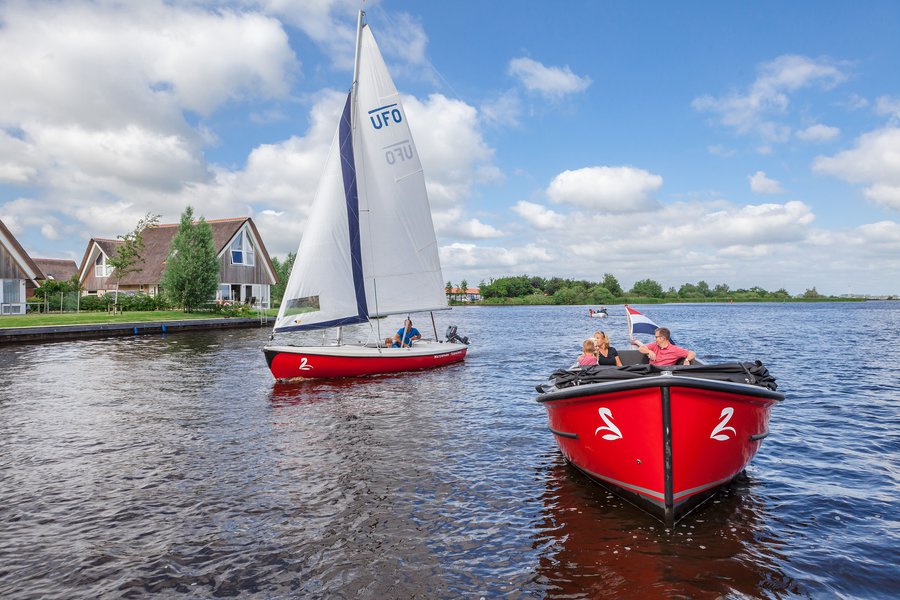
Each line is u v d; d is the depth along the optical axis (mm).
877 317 71375
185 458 8898
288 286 16672
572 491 7422
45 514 6715
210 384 16141
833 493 7379
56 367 19672
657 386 6258
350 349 17281
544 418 11641
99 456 9039
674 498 6441
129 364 20547
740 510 6820
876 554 5668
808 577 5219
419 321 63062
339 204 17297
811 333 39031
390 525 6359
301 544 5906
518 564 5473
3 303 37062
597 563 5484
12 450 9391
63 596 4957
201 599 4895
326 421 11422
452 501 7074
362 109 17891
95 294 51375
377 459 8797
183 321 37406
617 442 6855
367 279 18125
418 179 19000
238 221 52875
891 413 12102
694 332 41250
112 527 6344
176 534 6160
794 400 13570
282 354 16062
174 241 44969
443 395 14352
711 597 4883
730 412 6586
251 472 8203
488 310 122812
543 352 25906
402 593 4980
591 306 163250
